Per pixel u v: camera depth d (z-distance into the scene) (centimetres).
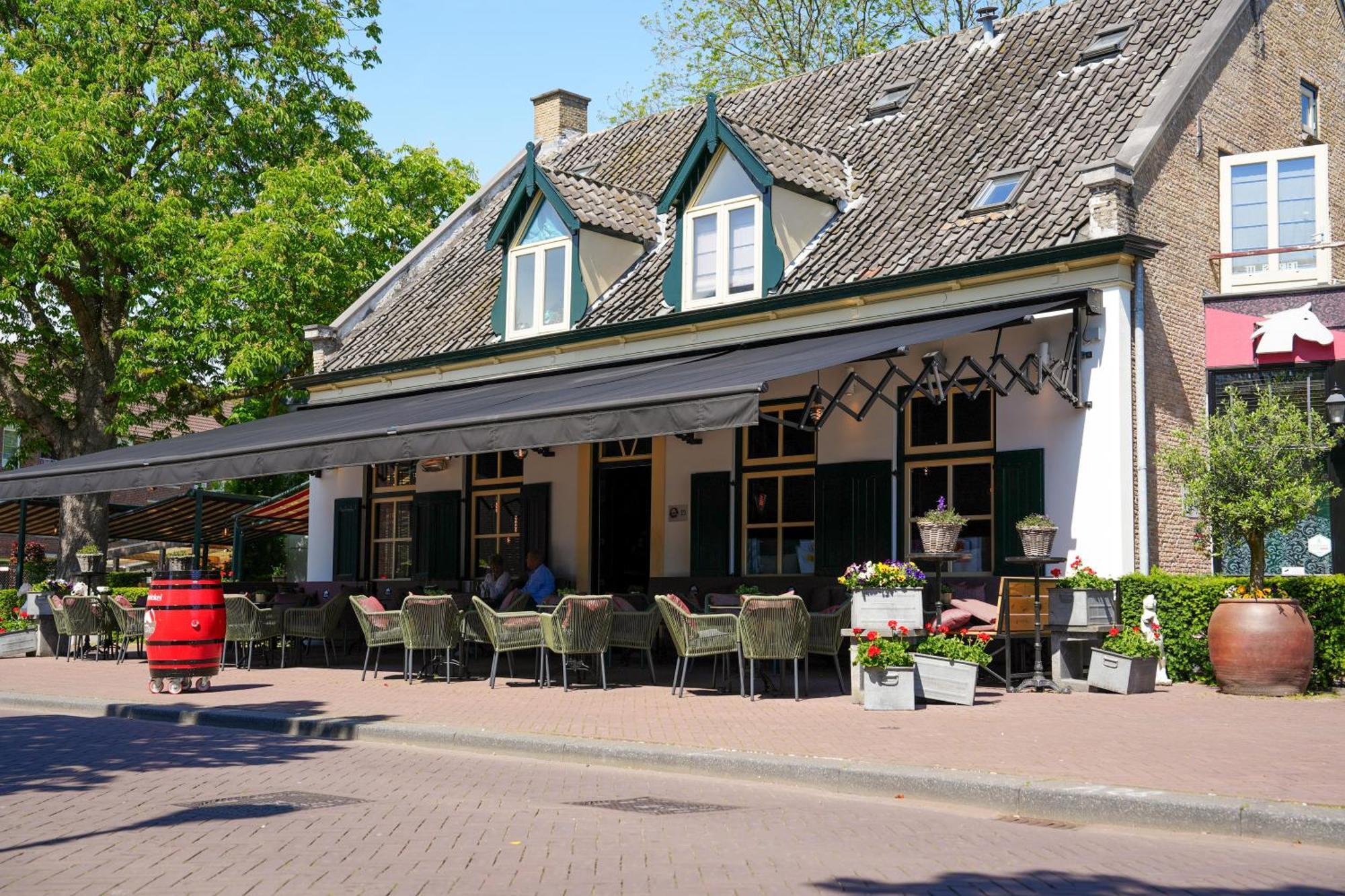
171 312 2438
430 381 2181
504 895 544
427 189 2816
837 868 600
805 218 1792
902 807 784
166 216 2384
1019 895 550
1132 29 1770
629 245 2066
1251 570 1314
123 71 2467
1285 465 1282
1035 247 1485
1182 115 1600
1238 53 1730
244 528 2794
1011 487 1502
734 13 3475
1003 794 775
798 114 2112
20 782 852
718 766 901
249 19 2625
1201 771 809
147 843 650
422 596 1477
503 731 1042
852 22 3406
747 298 1777
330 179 2456
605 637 1391
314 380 2325
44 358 2697
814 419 1697
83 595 1973
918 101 1944
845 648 1627
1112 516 1418
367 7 2791
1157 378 1506
